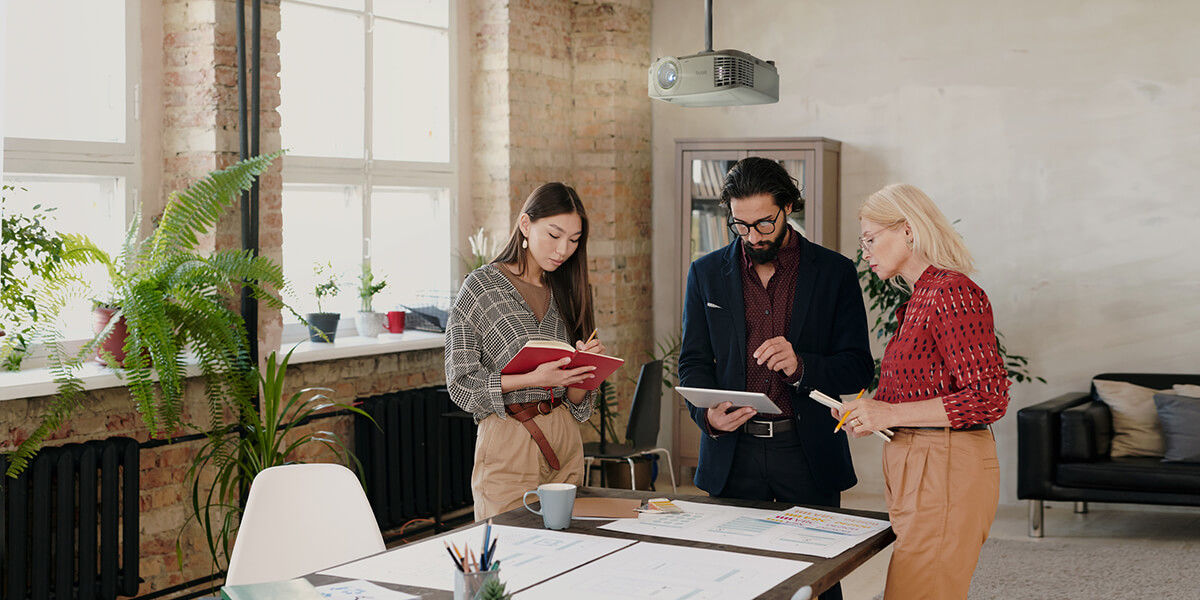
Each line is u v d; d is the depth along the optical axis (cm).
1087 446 559
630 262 716
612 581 221
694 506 291
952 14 659
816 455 323
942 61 662
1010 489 658
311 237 571
